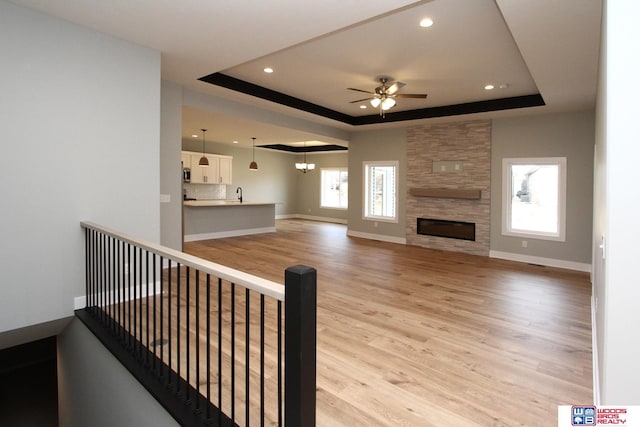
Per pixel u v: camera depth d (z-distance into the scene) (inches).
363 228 343.9
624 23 59.5
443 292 172.9
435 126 289.9
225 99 225.1
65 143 121.2
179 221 202.5
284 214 540.1
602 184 79.6
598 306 97.7
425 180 296.8
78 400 135.0
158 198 146.4
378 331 125.8
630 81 59.4
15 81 110.3
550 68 149.9
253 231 359.9
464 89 212.1
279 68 185.5
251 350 108.0
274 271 206.8
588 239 223.9
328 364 102.7
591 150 223.5
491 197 262.8
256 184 496.7
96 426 120.5
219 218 330.6
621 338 61.1
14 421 195.8
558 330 128.6
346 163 485.7
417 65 175.0
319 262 234.1
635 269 59.9
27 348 206.4
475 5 117.5
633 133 59.4
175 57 151.8
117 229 134.6
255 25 120.9
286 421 55.1
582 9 101.3
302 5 107.3
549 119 238.1
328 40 147.5
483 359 106.7
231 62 157.6
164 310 135.9
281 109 250.8
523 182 251.9
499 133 258.4
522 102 221.6
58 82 118.7
